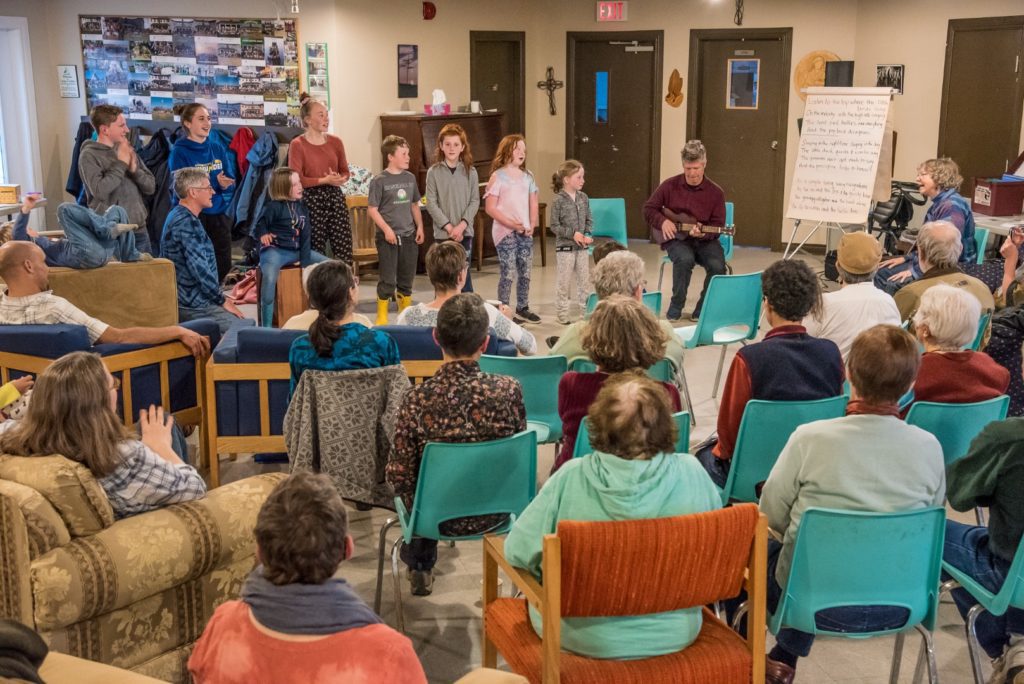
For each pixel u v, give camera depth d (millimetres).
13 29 9945
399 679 1934
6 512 2684
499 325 4570
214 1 9672
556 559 2203
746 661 2375
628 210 11578
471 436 3139
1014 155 9156
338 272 3758
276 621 1923
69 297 5121
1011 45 9031
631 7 10953
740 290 5520
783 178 10789
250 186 8867
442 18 10195
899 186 8992
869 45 10195
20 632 2113
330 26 9445
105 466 2846
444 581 3908
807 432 2703
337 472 3799
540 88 11352
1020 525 2703
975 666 2842
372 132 9859
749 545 2332
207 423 4805
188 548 2924
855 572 2605
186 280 5785
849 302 4246
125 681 2447
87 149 6902
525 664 2443
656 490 2312
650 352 3104
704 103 11023
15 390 3945
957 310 3531
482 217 9820
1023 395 4461
